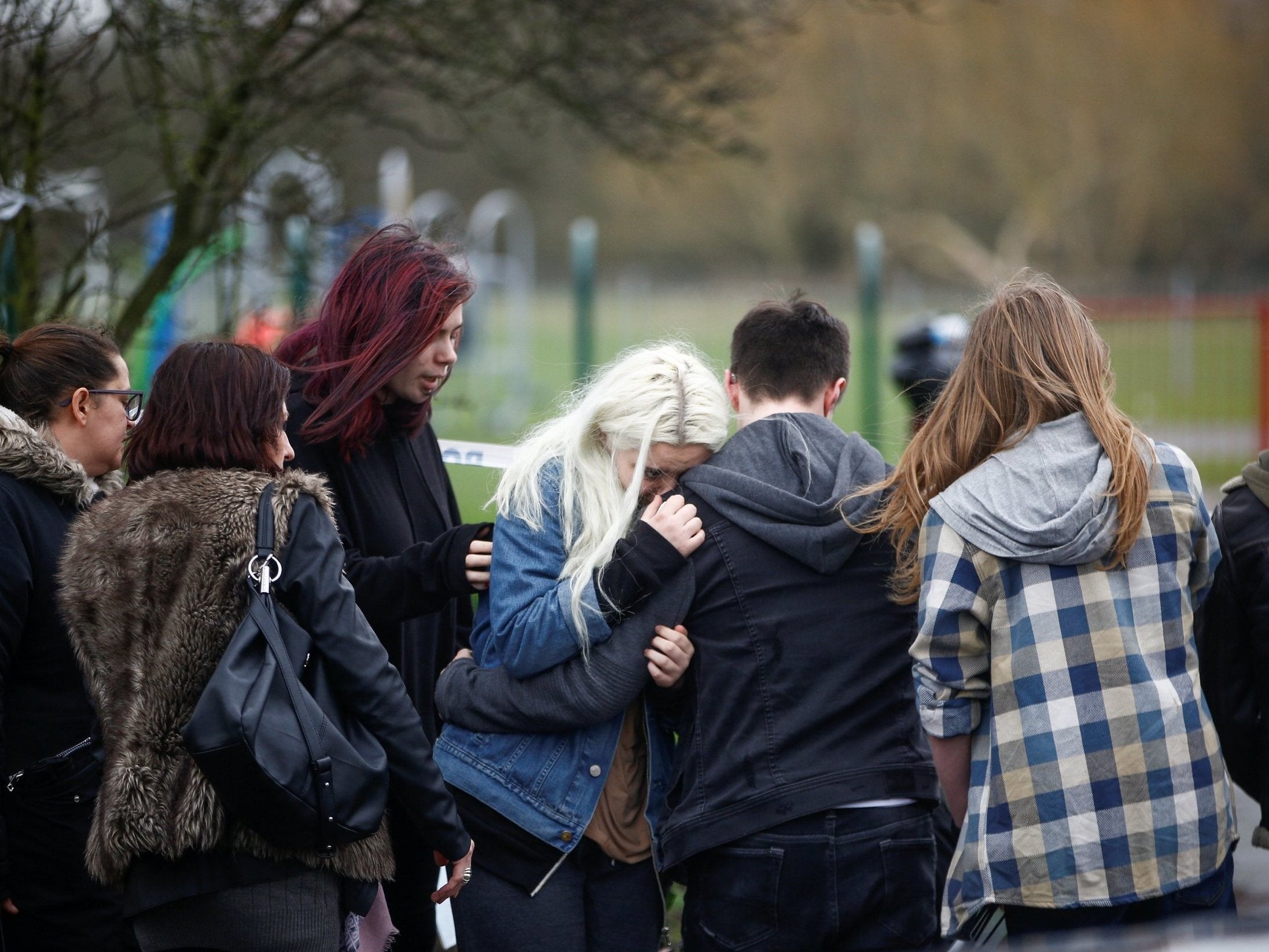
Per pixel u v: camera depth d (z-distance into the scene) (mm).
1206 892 6668
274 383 6836
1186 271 91000
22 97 13750
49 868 7500
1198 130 90438
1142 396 34094
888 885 6895
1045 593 6566
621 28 17891
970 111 90375
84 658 6445
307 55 15883
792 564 7035
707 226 104250
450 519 9039
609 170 99875
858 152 92750
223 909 6207
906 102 90688
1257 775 7672
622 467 7258
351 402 7961
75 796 7523
